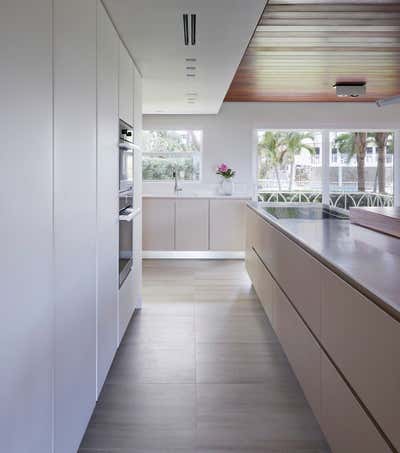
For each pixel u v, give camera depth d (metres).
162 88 4.79
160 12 2.61
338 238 2.44
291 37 3.89
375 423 1.39
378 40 3.97
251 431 2.24
